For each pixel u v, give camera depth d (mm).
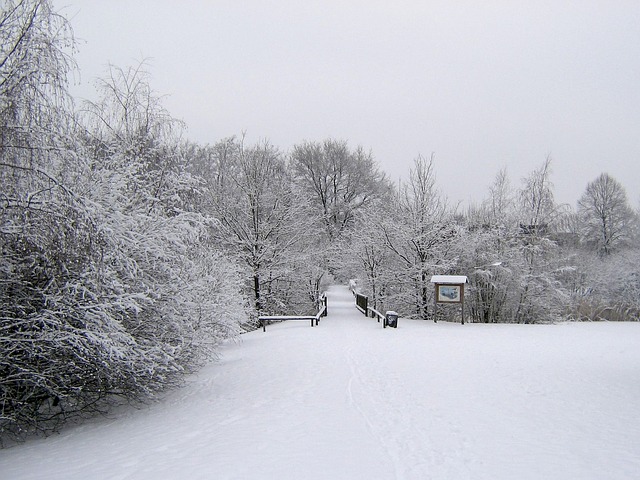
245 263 26266
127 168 11062
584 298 35594
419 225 28906
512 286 29719
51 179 7516
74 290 8602
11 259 8273
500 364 13000
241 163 28469
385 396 9641
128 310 10227
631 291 36656
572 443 6656
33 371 8438
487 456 6148
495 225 30703
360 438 6949
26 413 9008
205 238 13891
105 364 8688
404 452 6324
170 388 11867
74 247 7938
